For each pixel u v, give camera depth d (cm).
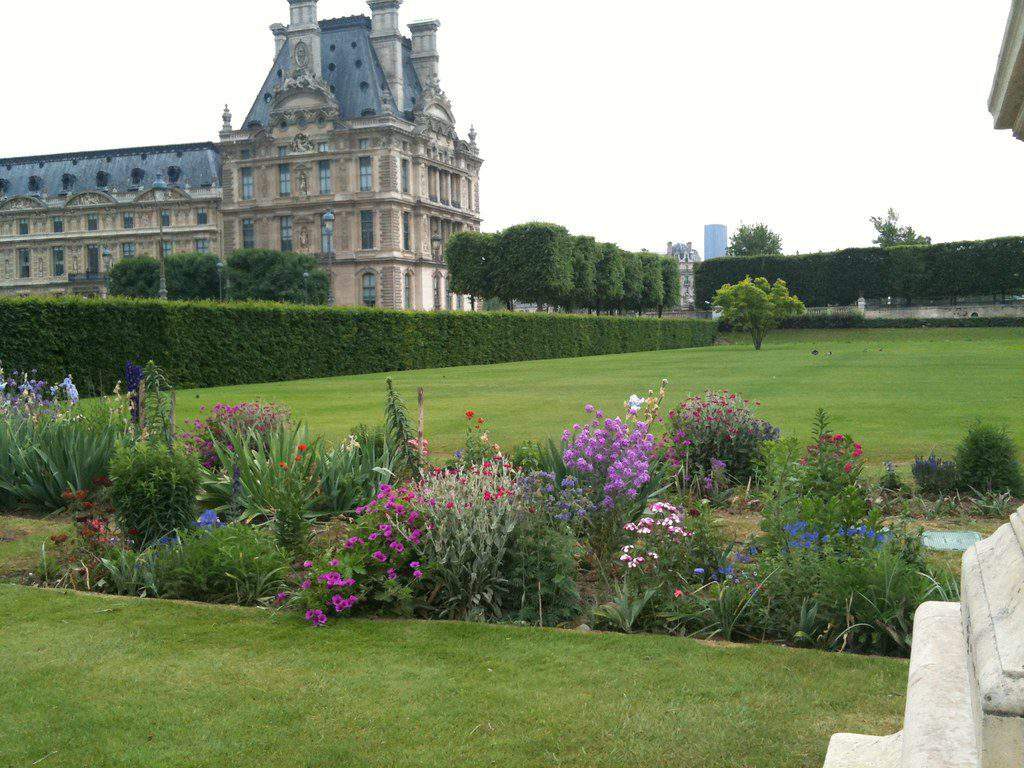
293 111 12219
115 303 3269
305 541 867
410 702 545
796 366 4044
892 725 500
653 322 8525
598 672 587
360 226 12094
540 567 733
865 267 10956
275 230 12462
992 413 1956
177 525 914
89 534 856
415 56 13312
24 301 2961
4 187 14625
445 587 745
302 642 653
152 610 729
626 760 468
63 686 574
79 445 1165
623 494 835
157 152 14088
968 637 263
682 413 1317
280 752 484
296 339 4234
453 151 13700
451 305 13500
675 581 731
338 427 1941
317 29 12238
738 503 1118
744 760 464
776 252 15488
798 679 568
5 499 1207
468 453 1105
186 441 1220
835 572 657
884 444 1555
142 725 517
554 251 9125
